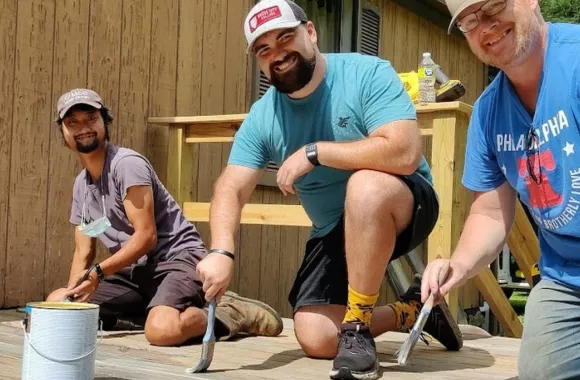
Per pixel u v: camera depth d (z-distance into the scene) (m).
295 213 4.27
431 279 2.20
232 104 5.48
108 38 4.52
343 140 2.74
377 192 2.52
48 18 4.18
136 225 3.38
